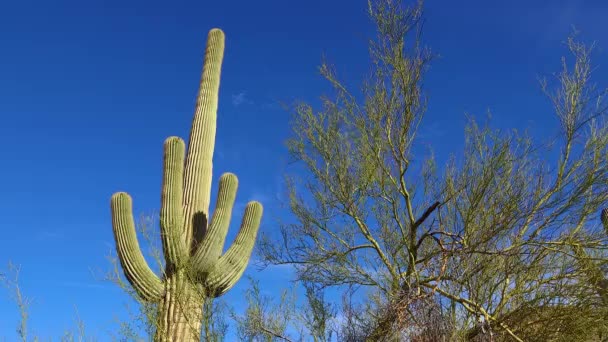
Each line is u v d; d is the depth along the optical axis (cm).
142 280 782
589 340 625
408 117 731
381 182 754
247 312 715
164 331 741
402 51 739
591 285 614
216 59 1045
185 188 929
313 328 683
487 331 520
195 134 974
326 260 791
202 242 835
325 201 799
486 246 618
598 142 656
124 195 824
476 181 675
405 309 454
